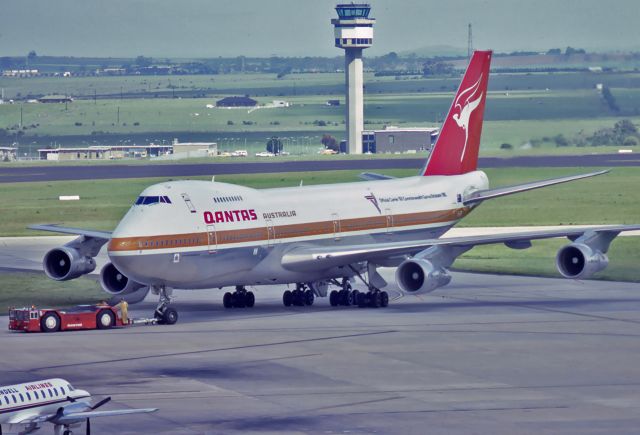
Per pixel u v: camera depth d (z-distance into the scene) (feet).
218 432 383.45
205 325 610.65
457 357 512.63
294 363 499.92
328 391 444.96
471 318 631.15
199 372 481.46
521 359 507.30
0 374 478.59
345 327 599.16
